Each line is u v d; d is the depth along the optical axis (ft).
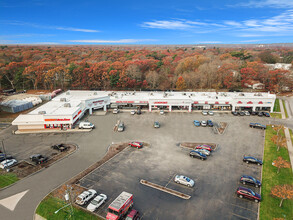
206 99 284.20
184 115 266.57
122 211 104.27
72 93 304.91
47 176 140.26
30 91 396.16
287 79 378.32
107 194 123.03
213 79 417.90
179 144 188.55
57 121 215.10
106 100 280.31
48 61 544.62
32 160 158.40
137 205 114.52
